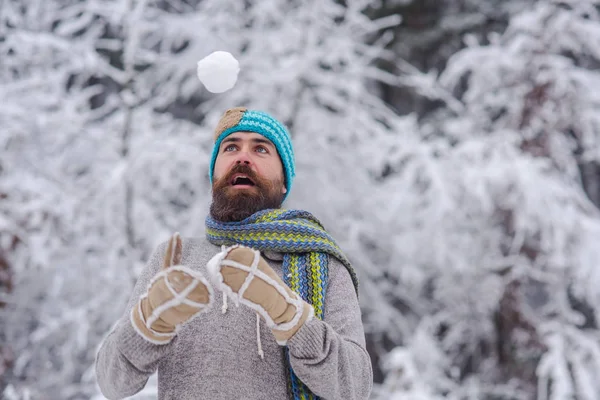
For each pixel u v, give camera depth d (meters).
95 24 7.45
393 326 8.75
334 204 7.84
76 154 7.25
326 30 7.92
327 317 1.91
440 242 7.59
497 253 7.98
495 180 7.27
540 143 8.09
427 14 11.19
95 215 6.88
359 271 8.16
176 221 7.39
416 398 4.97
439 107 11.08
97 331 6.82
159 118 7.64
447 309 8.55
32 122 6.82
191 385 1.80
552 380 7.35
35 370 6.69
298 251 1.98
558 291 7.74
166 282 1.51
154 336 1.61
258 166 2.12
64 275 6.60
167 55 8.09
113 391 1.80
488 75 8.48
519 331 7.71
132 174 6.82
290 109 7.79
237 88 7.90
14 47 7.14
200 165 7.32
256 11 8.04
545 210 7.31
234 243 2.02
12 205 6.46
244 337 1.85
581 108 8.09
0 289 6.53
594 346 7.12
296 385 1.83
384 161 7.76
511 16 10.92
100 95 9.23
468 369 9.12
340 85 7.80
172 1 8.58
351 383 1.72
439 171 7.48
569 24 8.13
